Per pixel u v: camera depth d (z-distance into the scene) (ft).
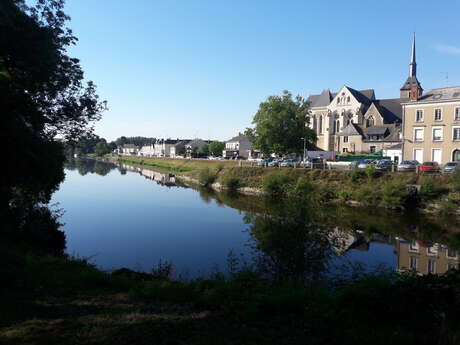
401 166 120.26
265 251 44.37
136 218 88.12
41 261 35.60
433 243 67.87
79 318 20.42
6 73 45.73
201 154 361.92
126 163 405.18
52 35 55.98
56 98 63.67
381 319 20.99
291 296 24.99
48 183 68.74
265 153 197.57
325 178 130.62
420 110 147.74
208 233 71.92
